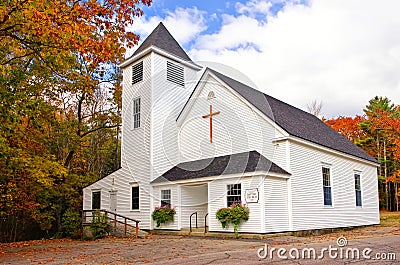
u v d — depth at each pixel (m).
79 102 23.72
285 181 15.18
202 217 17.56
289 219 14.92
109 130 29.39
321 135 19.55
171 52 19.84
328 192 17.92
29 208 20.72
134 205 18.84
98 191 21.28
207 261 8.14
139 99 19.52
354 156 20.39
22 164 15.26
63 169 17.53
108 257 9.91
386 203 38.41
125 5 12.27
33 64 14.43
